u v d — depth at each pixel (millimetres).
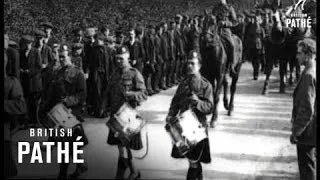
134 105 9922
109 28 11273
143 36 11141
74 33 11070
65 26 11055
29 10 10781
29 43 10508
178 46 11031
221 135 10461
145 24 11227
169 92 10930
